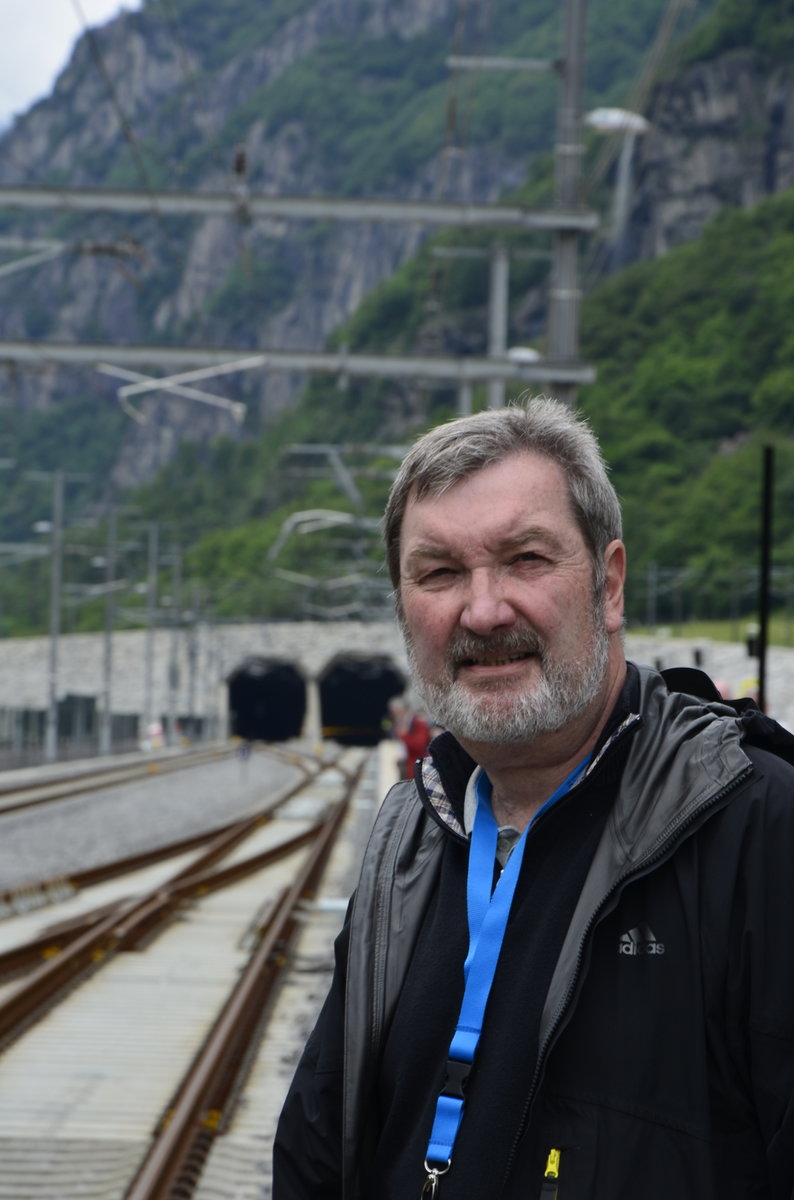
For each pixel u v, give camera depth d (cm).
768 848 216
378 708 12825
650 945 217
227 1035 1001
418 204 2130
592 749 238
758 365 15162
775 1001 210
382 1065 239
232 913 1883
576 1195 208
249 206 2152
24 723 7856
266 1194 700
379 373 2255
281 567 12456
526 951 225
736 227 17250
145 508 17838
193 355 2242
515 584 233
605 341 17000
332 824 3281
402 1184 225
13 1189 706
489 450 240
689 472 14350
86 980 1325
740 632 10462
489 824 241
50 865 2525
